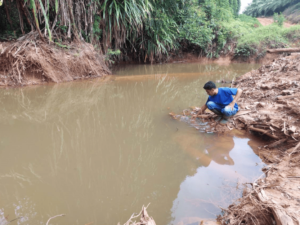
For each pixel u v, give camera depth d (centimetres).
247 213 148
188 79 662
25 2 501
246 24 1382
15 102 417
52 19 635
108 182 200
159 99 460
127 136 293
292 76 412
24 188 189
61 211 165
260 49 1143
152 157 241
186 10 1095
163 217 159
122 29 770
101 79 634
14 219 156
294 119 266
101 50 760
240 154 242
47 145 266
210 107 315
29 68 544
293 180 178
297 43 1170
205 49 1158
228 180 198
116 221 157
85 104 421
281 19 1627
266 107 328
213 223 150
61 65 584
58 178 204
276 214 133
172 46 1013
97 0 649
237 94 300
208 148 257
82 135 295
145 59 1008
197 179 201
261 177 197
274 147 249
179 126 321
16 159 234
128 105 421
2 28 625
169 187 191
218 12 1241
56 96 461
